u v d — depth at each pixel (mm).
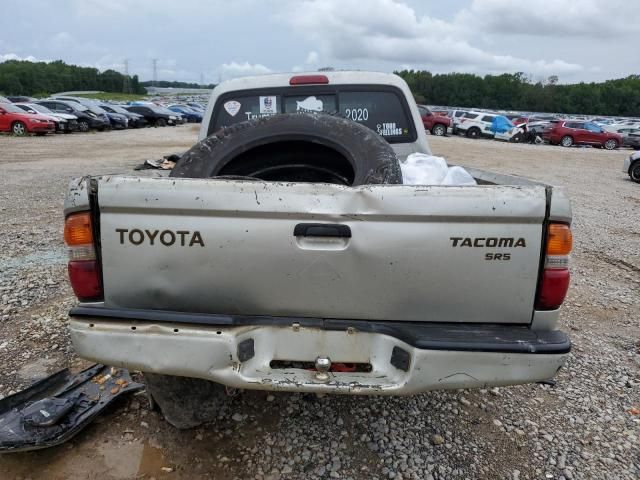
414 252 1976
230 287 2045
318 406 2881
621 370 3514
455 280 2008
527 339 1979
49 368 3193
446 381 1954
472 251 1979
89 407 2652
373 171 2459
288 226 1969
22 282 4555
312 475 2377
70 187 1970
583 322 4332
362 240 1970
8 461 2367
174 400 2457
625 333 4152
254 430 2658
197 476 2332
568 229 1986
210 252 1995
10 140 19734
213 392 2525
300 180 2834
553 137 30703
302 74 3850
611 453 2645
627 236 7688
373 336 2059
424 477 2404
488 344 1931
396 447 2590
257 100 3850
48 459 2389
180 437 2570
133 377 2973
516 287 2021
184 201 1953
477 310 2055
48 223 6812
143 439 2547
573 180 14695
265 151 2717
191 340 1954
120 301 2070
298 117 2697
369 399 2977
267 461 2447
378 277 2008
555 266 2000
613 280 5527
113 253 2016
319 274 2014
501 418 2887
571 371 3471
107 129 28344
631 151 29125
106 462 2387
